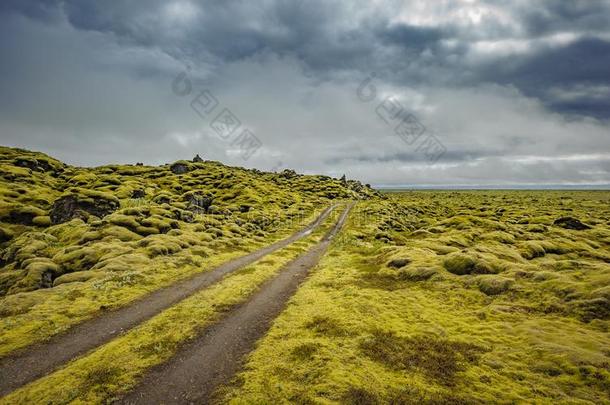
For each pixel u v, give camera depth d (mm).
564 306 27797
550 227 86500
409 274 41125
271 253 61750
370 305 31141
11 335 24609
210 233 74562
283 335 24922
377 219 113688
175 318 28078
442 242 64125
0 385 18859
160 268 43781
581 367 18609
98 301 31828
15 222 93750
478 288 34719
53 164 179625
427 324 26922
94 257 49781
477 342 23391
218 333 25688
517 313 28188
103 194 96125
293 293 36750
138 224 70125
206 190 167500
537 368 19406
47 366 20938
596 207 185375
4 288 43812
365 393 17219
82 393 17797
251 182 194500
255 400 17000
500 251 50344
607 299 26547
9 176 137750
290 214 129500
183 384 18797
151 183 170500
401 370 19688
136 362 20953
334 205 174000
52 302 31281
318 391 17500
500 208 156875
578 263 37656
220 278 42250
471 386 17969
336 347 22578
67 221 87938
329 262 52969
